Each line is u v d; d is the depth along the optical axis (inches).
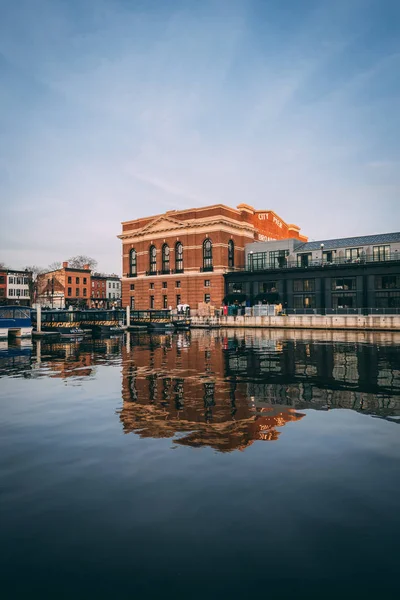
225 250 2650.1
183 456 285.7
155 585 157.6
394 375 638.5
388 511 208.5
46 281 3897.6
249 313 2407.7
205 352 1027.9
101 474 256.8
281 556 173.6
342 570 165.0
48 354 1017.5
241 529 193.5
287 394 494.0
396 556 173.0
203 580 159.9
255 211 3019.2
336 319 2043.6
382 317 1921.8
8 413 409.7
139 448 303.0
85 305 3914.9
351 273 2246.6
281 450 296.0
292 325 2174.0
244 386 549.3
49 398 480.7
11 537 189.9
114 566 169.2
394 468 262.2
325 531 191.2
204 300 2684.5
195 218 2711.6
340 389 525.0
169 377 633.6
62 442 319.3
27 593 154.3
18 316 1625.2
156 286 2898.6
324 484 239.1
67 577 163.0
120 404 445.4
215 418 384.2
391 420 374.0
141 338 1616.6
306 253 2519.7
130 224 3083.2
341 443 310.3
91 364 808.3
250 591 153.7
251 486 237.1
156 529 194.5
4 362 848.3
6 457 288.2
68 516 207.6
